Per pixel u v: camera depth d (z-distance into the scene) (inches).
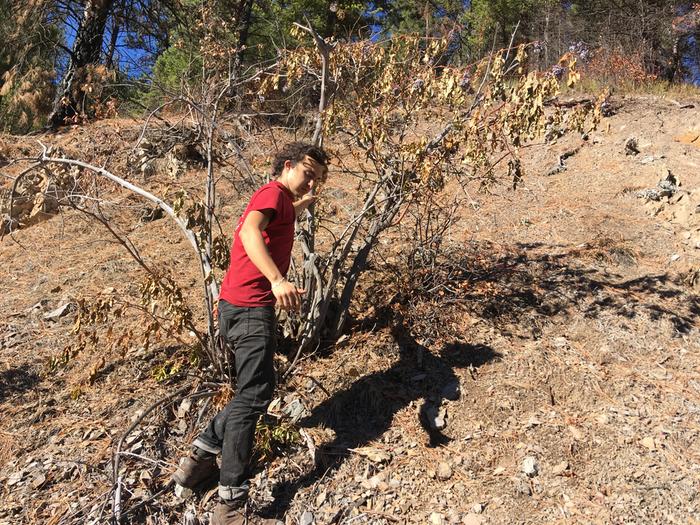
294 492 106.9
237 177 229.1
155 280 115.3
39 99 434.3
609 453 113.2
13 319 165.8
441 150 128.6
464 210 215.9
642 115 302.0
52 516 102.1
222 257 122.7
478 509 102.6
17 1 477.1
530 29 545.6
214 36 163.3
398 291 153.3
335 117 134.0
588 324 149.3
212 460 105.7
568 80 116.7
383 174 135.6
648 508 101.9
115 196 236.1
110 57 393.1
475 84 128.0
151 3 484.4
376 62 136.1
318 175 106.5
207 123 141.4
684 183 225.0
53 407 128.6
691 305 157.8
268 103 158.7
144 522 101.7
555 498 104.7
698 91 349.4
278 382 126.8
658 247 188.2
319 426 120.2
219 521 99.0
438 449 115.6
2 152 295.1
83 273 190.9
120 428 120.9
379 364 134.9
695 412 122.3
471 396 127.0
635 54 422.0
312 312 130.3
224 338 106.1
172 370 120.8
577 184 239.9
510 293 160.2
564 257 180.5
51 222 239.6
